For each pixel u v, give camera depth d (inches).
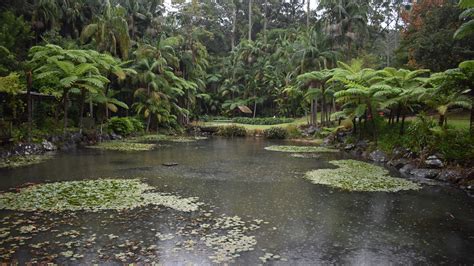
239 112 1910.7
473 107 516.4
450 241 263.0
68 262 214.8
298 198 378.0
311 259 227.0
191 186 428.8
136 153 737.6
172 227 279.7
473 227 293.7
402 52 1145.4
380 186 436.8
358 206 349.4
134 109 1267.2
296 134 1214.9
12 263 212.2
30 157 642.2
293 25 2390.5
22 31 883.4
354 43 1418.6
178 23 1964.8
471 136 504.1
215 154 749.3
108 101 1040.8
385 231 281.4
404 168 546.9
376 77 748.0
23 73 749.9
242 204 351.6
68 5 1146.7
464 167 469.4
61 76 818.8
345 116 907.4
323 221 302.8
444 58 892.0
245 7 2583.7
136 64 1216.2
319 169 559.5
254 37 2551.7
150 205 339.3
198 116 1795.0
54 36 1002.1
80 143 864.3
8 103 746.2
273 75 1817.2
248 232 272.4
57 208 323.0
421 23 1063.0
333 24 1320.1
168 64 1401.3
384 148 672.4
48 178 457.1
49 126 836.0
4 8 928.3
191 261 219.5
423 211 335.6
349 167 579.2
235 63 1996.8
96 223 285.9
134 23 1428.4
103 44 1070.4
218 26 2402.8
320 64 1217.4
